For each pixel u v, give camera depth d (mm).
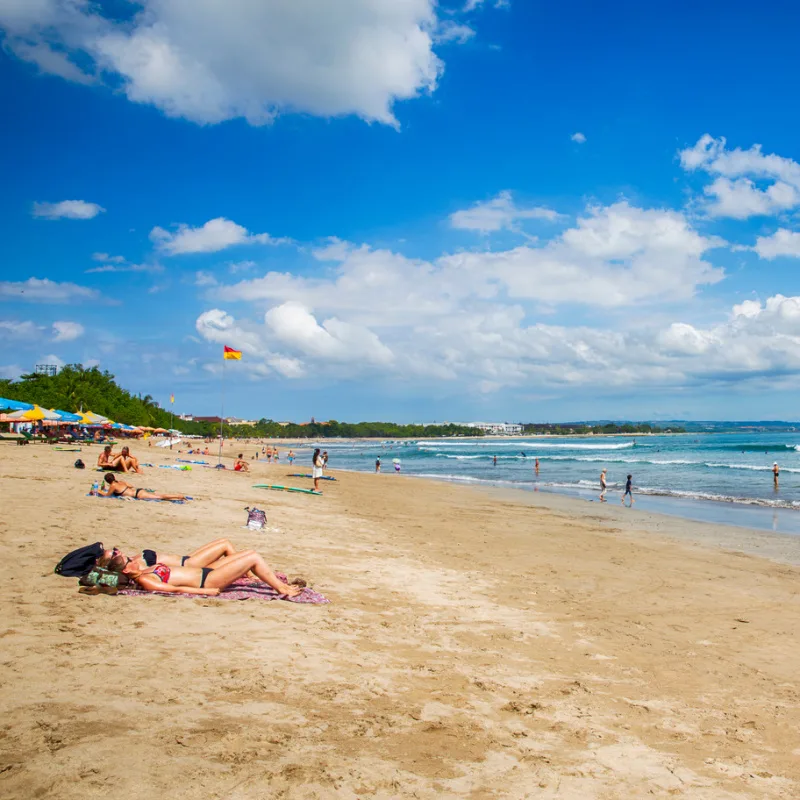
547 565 12852
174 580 7395
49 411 43438
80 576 7414
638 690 5969
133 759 3404
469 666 6137
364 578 9820
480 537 16547
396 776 3688
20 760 3256
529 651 6906
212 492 21562
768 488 36281
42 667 4645
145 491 16234
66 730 3658
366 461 84562
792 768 4488
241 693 4641
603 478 29703
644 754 4512
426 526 18250
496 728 4676
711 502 28797
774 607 9938
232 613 6828
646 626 8461
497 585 10461
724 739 4938
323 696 4820
